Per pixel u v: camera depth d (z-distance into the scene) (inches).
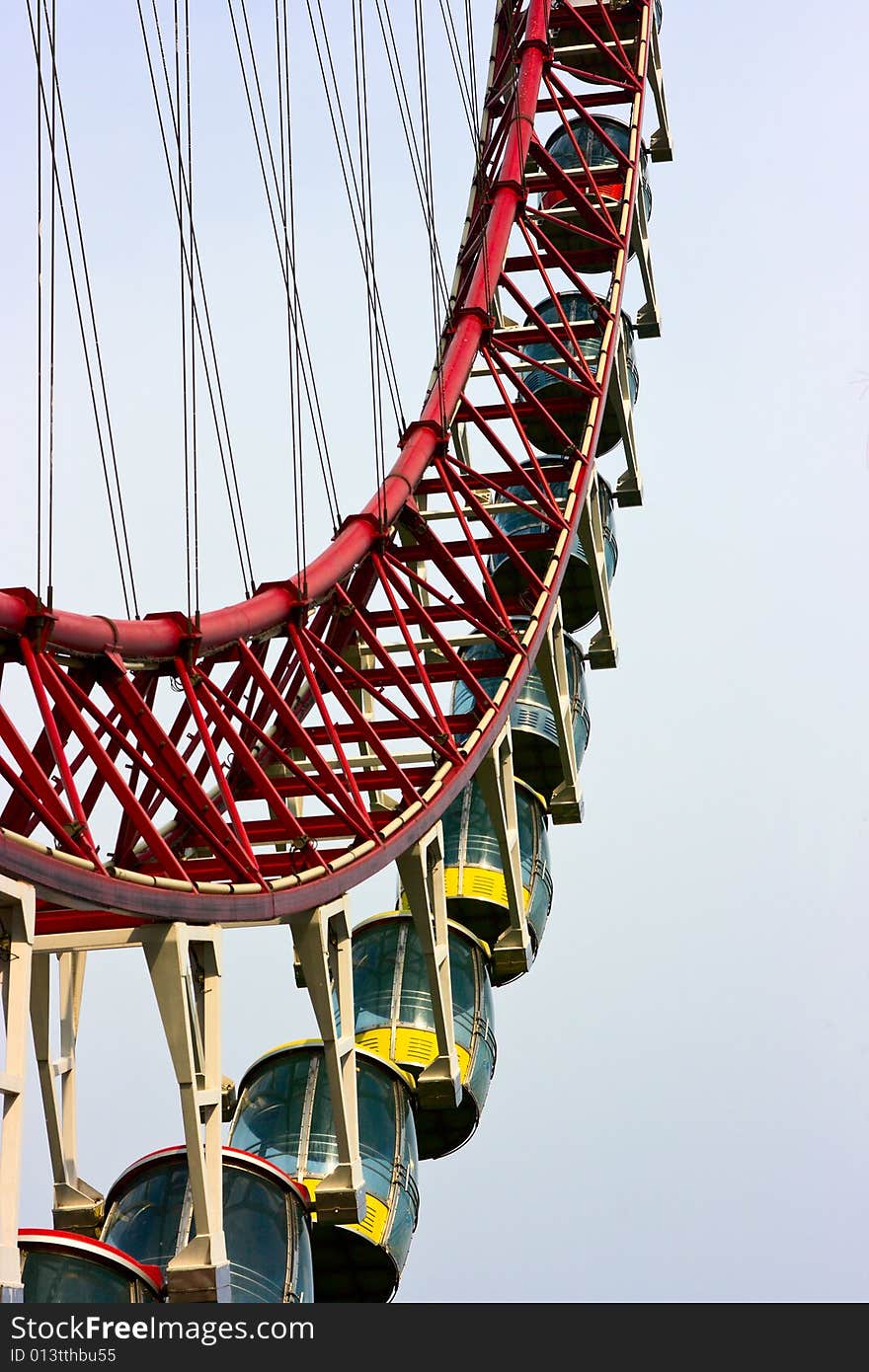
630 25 3646.7
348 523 2092.8
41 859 1198.9
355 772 2223.2
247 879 1525.6
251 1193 1685.5
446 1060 2042.3
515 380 2625.5
